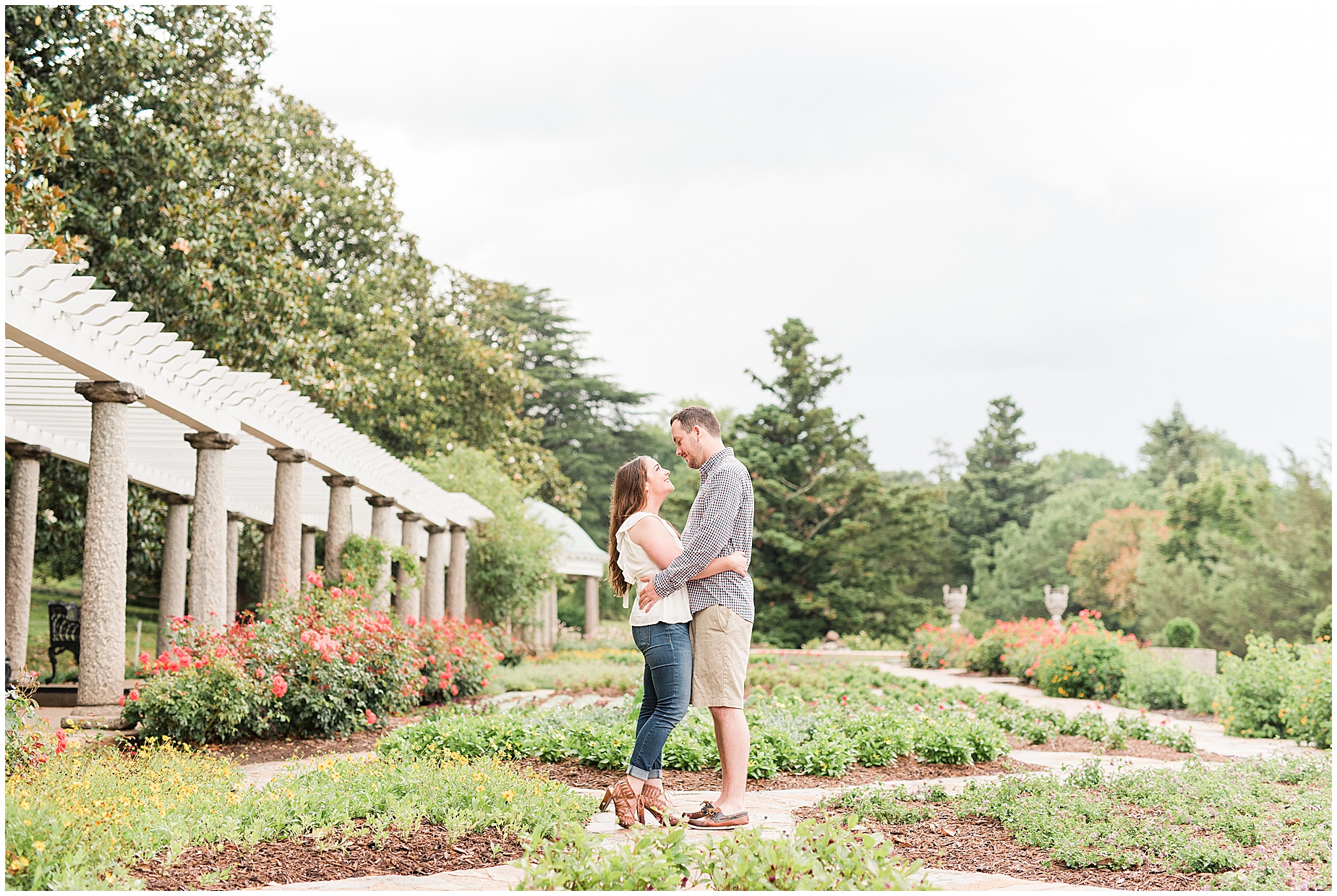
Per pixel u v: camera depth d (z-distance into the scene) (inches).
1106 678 545.0
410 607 611.5
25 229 406.0
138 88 559.8
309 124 963.3
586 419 1599.4
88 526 317.7
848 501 1354.6
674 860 125.2
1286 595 962.7
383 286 969.5
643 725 174.7
